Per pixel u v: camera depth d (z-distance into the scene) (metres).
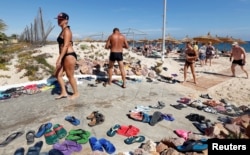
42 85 7.72
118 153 3.60
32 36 21.52
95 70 9.95
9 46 16.88
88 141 4.02
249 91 8.55
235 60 10.93
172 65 14.11
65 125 4.65
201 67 14.07
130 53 16.81
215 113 5.66
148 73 10.54
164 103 6.23
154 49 25.95
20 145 3.92
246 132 3.93
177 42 29.97
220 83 9.70
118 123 4.80
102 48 16.86
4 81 8.52
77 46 16.61
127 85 8.07
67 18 5.64
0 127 4.62
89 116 5.00
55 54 12.80
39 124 4.71
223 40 27.16
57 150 3.65
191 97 7.21
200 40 21.89
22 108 5.64
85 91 7.04
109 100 6.28
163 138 4.00
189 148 3.51
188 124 4.83
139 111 5.41
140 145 3.92
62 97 6.35
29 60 10.96
